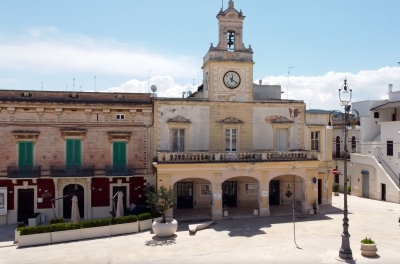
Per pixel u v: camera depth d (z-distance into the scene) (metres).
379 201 45.06
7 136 33.97
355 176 50.97
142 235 29.66
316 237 27.98
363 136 51.97
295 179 40.56
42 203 34.34
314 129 40.66
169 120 36.50
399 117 52.16
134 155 36.12
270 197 40.44
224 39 38.22
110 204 35.53
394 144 46.09
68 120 35.03
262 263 22.06
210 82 37.81
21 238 27.16
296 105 39.75
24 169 33.59
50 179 34.56
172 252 24.67
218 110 37.81
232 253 24.19
